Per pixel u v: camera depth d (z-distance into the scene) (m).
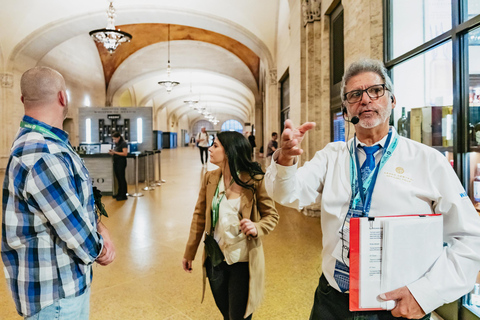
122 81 22.31
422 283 1.03
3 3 12.80
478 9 2.19
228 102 44.62
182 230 5.16
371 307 1.05
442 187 1.14
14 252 1.30
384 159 1.23
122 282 3.26
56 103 1.43
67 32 14.17
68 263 1.34
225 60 22.38
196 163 17.97
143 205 7.12
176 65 22.23
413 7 2.98
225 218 1.92
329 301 1.32
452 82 2.45
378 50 3.46
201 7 13.33
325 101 5.84
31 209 1.26
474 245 1.08
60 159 1.31
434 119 2.70
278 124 13.49
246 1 12.99
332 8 5.54
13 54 13.78
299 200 1.28
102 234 1.65
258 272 1.93
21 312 1.30
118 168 7.62
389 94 1.25
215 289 2.01
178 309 2.74
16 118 14.20
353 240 1.05
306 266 3.61
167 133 40.75
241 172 1.97
